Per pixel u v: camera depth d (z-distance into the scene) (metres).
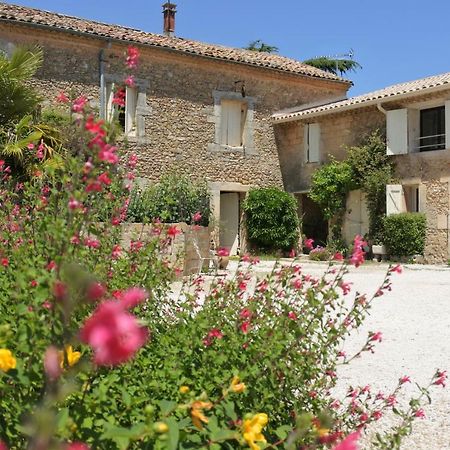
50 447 1.21
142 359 2.47
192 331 2.70
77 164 2.09
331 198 18.95
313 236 20.77
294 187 20.38
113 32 17.08
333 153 19.47
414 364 5.46
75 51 16.25
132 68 3.02
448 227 16.64
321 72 21.30
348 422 2.97
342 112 19.02
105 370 2.31
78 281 1.58
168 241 3.65
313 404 2.76
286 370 2.57
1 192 4.48
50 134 11.03
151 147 17.66
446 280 12.46
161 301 3.46
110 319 0.96
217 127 18.97
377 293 3.12
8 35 15.23
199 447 1.91
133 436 1.56
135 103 17.53
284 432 2.18
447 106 16.67
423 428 3.83
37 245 2.86
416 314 8.17
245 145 19.67
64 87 16.02
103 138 2.08
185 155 18.31
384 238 17.78
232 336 2.67
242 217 19.81
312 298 2.81
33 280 2.13
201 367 2.55
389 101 17.61
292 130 20.44
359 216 18.84
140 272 3.25
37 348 1.77
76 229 2.11
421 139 17.83
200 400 1.86
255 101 19.88
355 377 4.98
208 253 12.30
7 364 1.70
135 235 3.81
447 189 16.69
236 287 3.30
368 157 18.23
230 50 20.52
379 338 3.14
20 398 1.99
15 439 1.86
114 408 2.03
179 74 18.23
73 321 1.99
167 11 21.52
